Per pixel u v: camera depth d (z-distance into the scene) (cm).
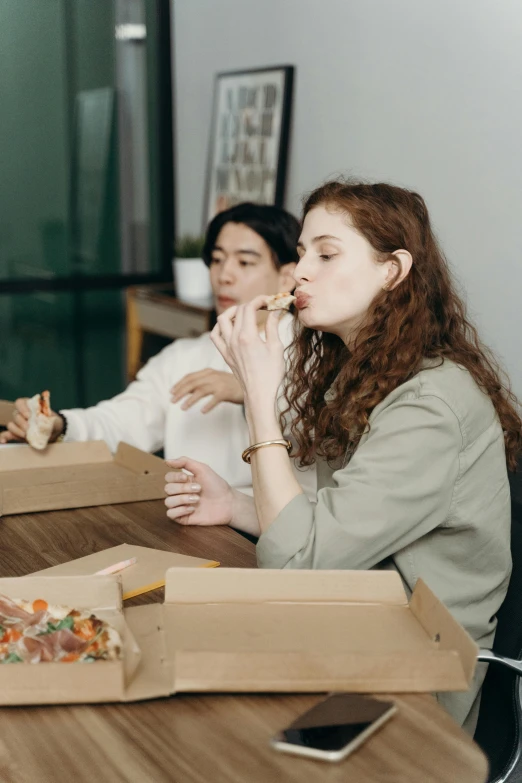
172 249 410
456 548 128
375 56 282
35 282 385
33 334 403
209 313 334
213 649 92
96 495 153
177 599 101
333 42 302
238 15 357
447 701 122
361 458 122
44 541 137
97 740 81
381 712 84
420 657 87
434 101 259
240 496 147
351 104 297
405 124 272
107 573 122
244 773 77
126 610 100
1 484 147
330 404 140
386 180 283
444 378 128
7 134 370
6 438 178
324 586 103
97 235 395
